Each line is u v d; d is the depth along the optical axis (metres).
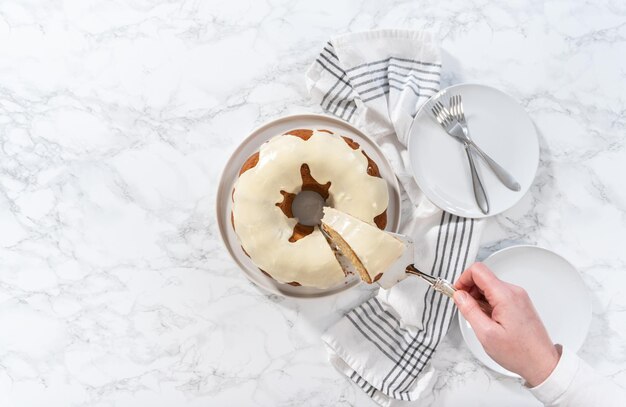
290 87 1.19
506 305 0.95
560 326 1.17
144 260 1.20
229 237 1.16
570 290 1.17
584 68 1.20
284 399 1.21
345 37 1.15
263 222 1.08
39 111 1.19
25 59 1.18
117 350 1.20
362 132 1.15
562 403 0.94
